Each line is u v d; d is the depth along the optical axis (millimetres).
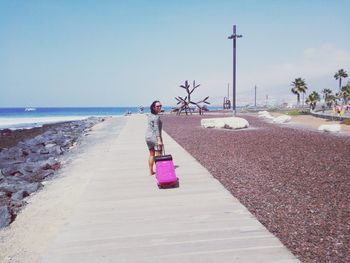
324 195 8203
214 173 10711
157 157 8383
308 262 4676
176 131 26781
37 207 9898
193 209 6531
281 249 4711
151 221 5930
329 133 26609
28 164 16344
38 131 43000
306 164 12383
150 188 8289
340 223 6266
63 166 16453
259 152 15320
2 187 12133
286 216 6656
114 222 5938
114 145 17453
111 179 9391
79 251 4805
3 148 26391
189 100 64125
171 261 4418
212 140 20172
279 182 9531
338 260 4730
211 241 5012
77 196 10766
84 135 30141
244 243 4922
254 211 6965
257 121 43219
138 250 4781
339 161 13047
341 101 103875
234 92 37469
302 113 66312
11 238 7609
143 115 64500
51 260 4547
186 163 11656
